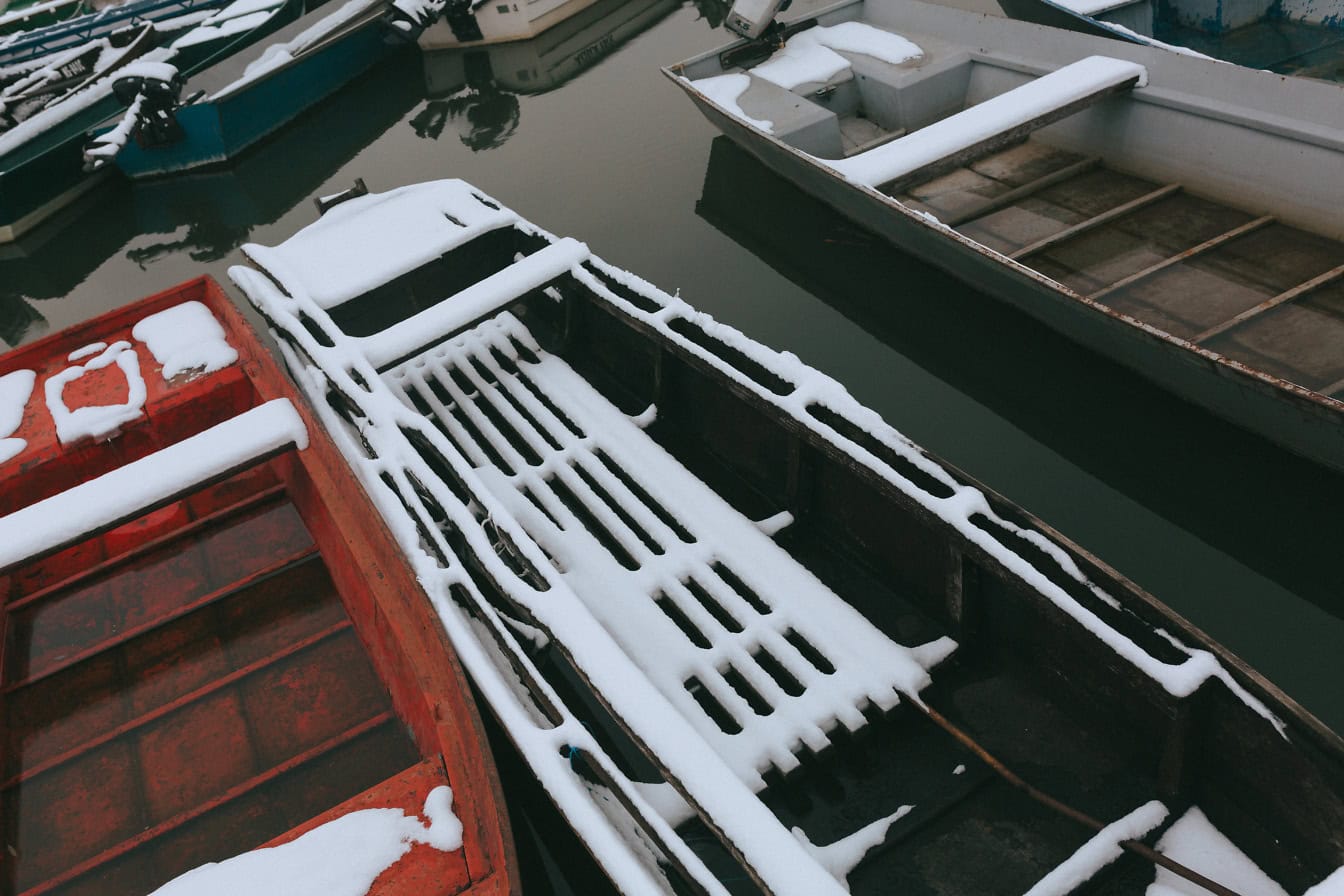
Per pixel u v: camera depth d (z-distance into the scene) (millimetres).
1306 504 5188
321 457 4543
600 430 5406
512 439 5754
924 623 4238
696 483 4945
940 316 7117
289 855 2959
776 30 9094
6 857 3740
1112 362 6035
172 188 11727
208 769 3965
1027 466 5855
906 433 6203
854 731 3746
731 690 3988
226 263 10141
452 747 3113
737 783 3018
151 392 5262
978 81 8359
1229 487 5461
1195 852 3229
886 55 8641
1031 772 3648
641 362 5766
